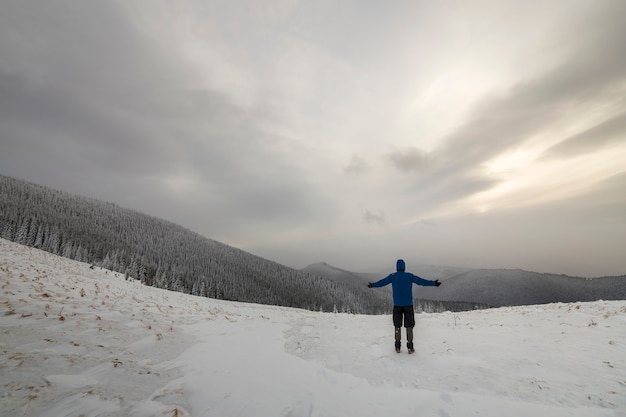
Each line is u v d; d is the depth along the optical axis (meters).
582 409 3.66
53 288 8.84
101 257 117.00
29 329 4.96
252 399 3.81
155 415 3.17
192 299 23.95
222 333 7.76
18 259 14.16
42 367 3.74
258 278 188.62
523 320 9.81
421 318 12.17
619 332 7.23
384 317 12.66
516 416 3.50
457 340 7.36
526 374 4.90
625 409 3.63
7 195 155.25
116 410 3.15
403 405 3.89
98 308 7.54
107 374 3.99
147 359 4.93
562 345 6.48
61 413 2.91
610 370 4.90
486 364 5.44
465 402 3.88
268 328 9.09
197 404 3.58
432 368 5.30
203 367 4.89
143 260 127.94
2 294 6.52
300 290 190.00
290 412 3.56
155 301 13.54
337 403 3.95
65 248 101.31
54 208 177.88
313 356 6.29
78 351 4.56
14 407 2.83
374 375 5.04
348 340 7.74
